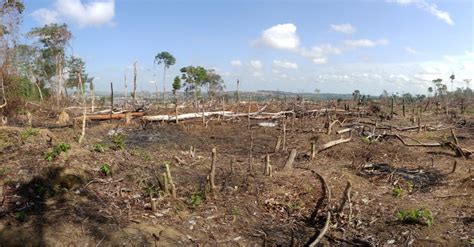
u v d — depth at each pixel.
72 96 36.88
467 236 6.87
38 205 6.61
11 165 7.76
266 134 18.48
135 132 18.53
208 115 22.38
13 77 19.98
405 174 10.90
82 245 5.70
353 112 26.42
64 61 34.81
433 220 7.62
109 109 25.77
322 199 7.98
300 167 10.79
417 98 50.06
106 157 9.06
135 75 28.61
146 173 8.88
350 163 12.19
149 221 6.62
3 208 6.41
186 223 6.88
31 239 5.65
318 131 18.19
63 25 33.84
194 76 41.84
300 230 7.32
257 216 7.66
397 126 21.48
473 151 13.38
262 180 9.22
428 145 14.48
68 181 7.48
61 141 9.55
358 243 6.84
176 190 8.20
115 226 6.21
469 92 58.19
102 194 7.39
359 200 8.71
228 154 13.69
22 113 21.23
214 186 8.32
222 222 7.14
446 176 10.71
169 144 15.52
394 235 7.07
